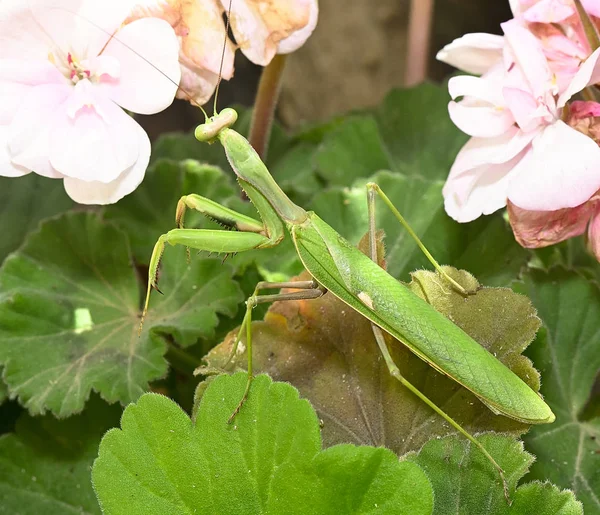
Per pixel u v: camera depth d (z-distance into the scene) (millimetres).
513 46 296
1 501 318
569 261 357
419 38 473
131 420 272
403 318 286
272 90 348
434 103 395
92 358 323
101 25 298
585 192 288
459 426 281
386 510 265
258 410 270
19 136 294
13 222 372
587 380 318
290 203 299
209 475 271
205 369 294
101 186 300
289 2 306
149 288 297
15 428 324
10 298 327
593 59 287
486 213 305
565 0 298
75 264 339
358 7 559
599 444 312
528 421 280
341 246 294
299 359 295
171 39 298
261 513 271
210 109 629
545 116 295
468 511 273
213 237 296
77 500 320
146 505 271
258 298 293
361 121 386
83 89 298
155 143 396
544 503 272
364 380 293
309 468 267
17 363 320
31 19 296
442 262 333
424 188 343
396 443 289
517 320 292
